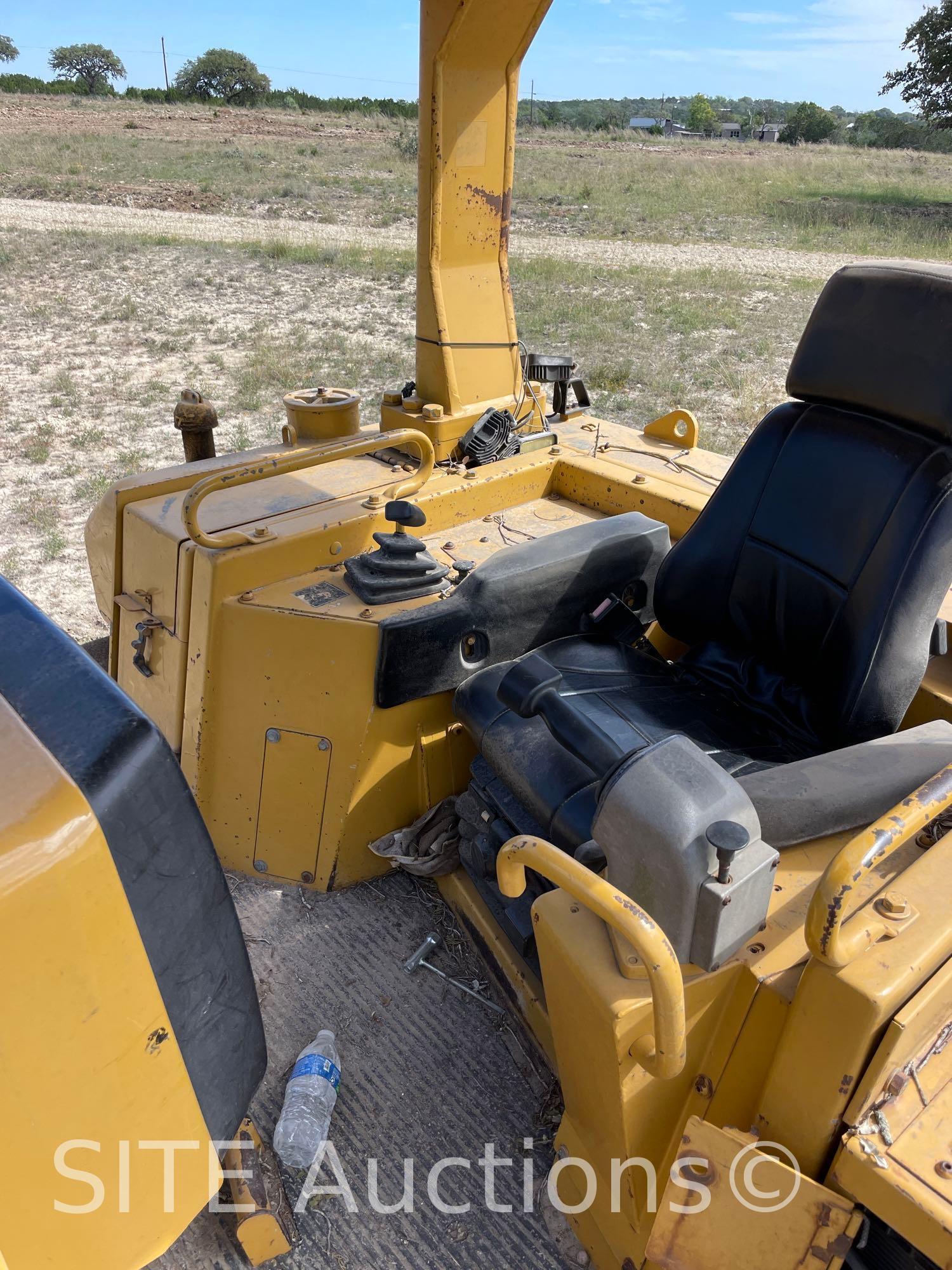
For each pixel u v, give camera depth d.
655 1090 1.71
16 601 1.12
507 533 3.19
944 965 1.56
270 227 15.71
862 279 2.22
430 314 3.28
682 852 1.57
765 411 7.35
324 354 8.91
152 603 2.89
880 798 1.92
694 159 28.58
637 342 9.50
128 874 1.01
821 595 2.33
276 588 2.67
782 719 2.47
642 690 2.54
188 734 2.79
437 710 2.70
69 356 8.83
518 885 1.61
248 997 1.34
